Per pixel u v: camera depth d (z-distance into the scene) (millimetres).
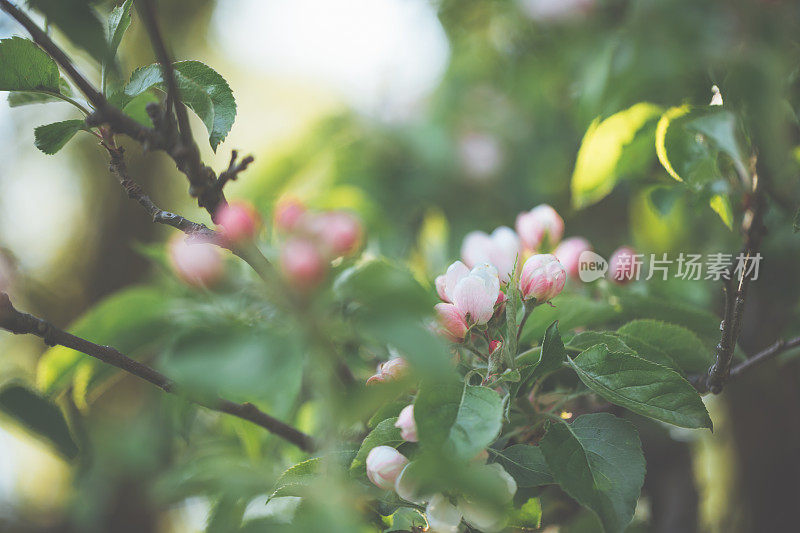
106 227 1611
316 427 699
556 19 941
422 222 1102
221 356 516
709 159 667
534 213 667
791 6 748
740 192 680
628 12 817
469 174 1087
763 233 629
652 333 625
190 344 518
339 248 612
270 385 515
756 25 739
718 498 875
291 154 1114
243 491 684
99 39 564
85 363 718
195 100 573
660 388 574
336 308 583
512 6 1013
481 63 1146
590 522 694
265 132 1734
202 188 547
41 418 581
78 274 1604
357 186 1086
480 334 594
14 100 579
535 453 580
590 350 584
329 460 563
